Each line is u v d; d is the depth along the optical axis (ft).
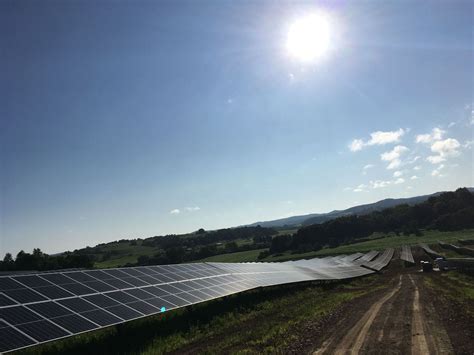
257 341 63.67
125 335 68.44
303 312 91.40
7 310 53.67
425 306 91.45
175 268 113.70
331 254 411.54
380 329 69.92
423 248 353.51
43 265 330.13
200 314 86.99
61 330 53.57
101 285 77.66
